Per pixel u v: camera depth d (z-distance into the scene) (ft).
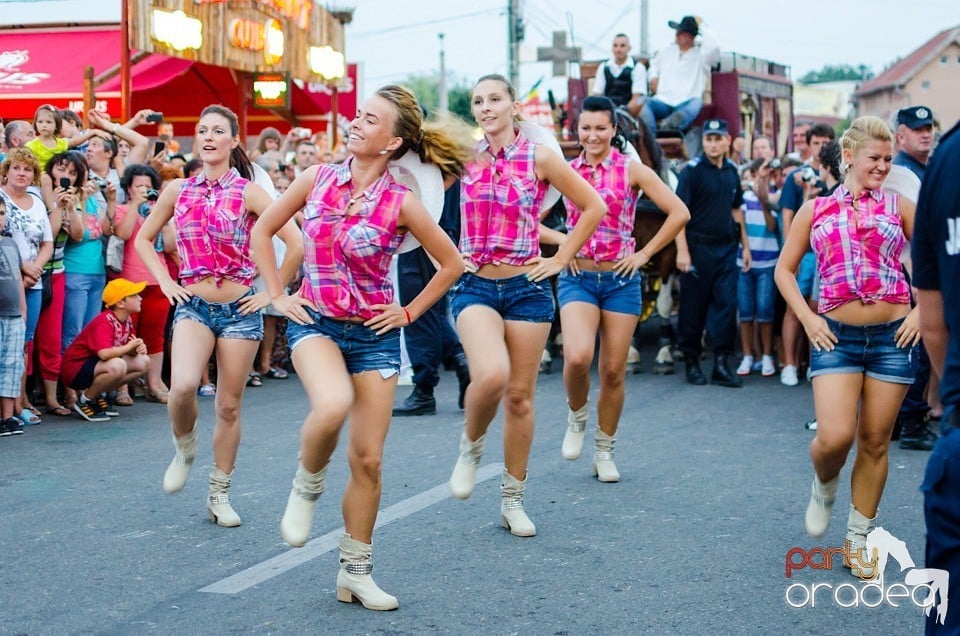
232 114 18.30
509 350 17.72
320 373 13.98
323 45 62.64
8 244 26.30
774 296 36.29
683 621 14.23
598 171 20.94
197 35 48.11
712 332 34.68
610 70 42.19
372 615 14.40
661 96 43.37
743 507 19.89
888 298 15.51
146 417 29.19
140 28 43.70
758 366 37.68
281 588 15.49
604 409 21.59
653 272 37.40
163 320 31.60
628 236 20.95
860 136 15.72
